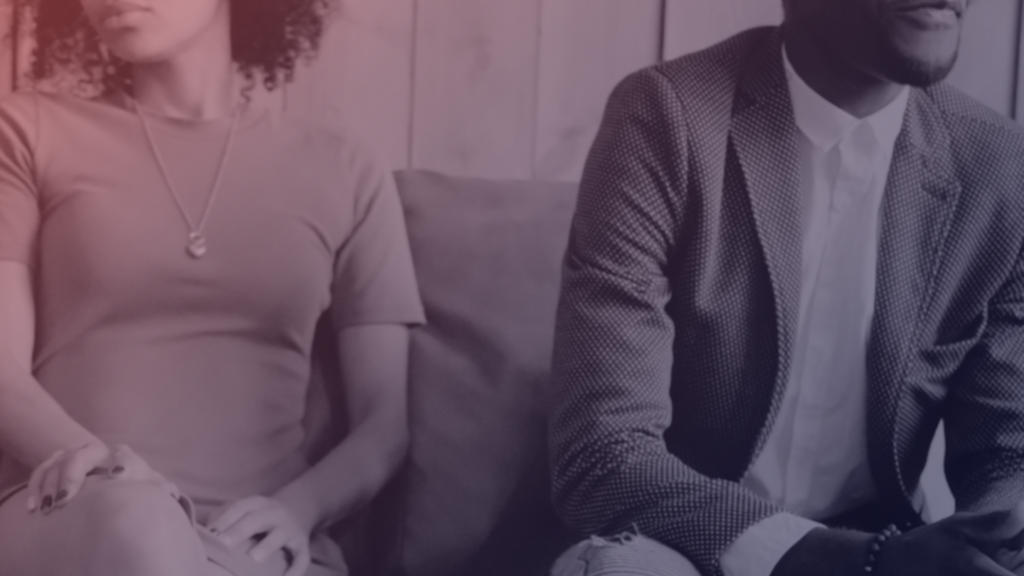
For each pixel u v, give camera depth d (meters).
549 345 1.34
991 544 0.77
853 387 1.12
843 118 1.10
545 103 1.57
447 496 1.30
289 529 1.20
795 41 1.12
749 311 1.06
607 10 1.57
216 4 1.41
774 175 1.08
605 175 1.09
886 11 1.03
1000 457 1.09
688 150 1.07
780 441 1.12
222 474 1.29
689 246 1.07
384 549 1.32
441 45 1.56
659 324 1.04
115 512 0.93
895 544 0.80
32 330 1.31
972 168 1.11
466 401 1.33
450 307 1.37
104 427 1.27
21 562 0.97
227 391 1.32
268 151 1.40
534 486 1.29
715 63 1.13
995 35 1.57
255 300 1.33
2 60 1.49
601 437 0.97
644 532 0.91
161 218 1.33
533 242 1.38
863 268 1.11
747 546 0.86
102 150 1.36
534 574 1.27
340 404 1.39
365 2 1.55
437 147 1.57
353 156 1.43
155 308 1.31
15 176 1.33
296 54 1.53
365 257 1.39
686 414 1.09
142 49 1.36
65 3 1.47
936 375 1.11
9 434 1.20
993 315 1.13
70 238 1.31
